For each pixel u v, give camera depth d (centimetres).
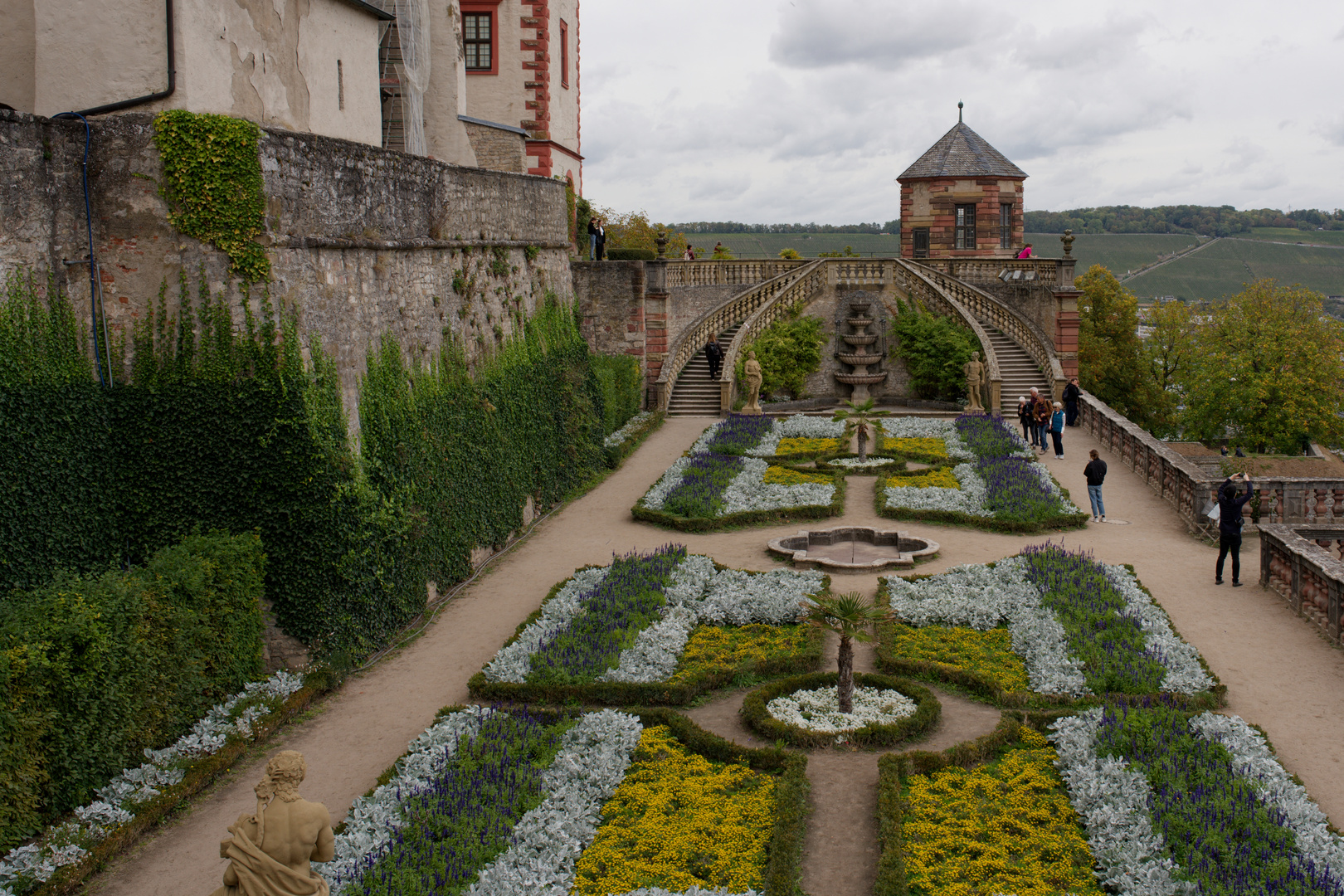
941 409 3984
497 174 2380
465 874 961
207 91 1492
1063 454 3002
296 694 1427
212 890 1005
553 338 2770
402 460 1762
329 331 1595
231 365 1471
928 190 5216
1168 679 1366
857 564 1967
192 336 1464
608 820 1088
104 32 1438
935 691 1412
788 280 4209
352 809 1101
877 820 1056
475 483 2081
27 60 1466
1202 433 5631
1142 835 988
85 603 1187
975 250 5225
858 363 4112
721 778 1154
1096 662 1423
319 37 1811
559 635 1580
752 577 1880
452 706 1369
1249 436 5428
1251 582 1867
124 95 1448
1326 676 1427
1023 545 2120
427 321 1959
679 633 1600
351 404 1642
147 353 1467
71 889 1002
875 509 2402
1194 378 5634
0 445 1298
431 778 1152
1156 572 1938
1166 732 1184
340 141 1650
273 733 1353
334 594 1536
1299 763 1163
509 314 2442
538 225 2706
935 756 1170
